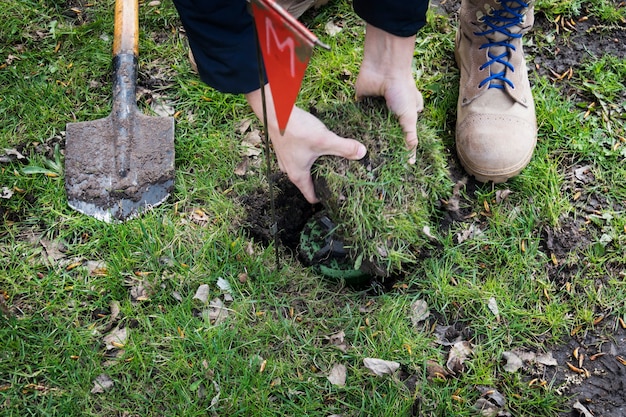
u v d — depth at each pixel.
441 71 1.52
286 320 1.26
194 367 1.22
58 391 1.20
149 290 1.28
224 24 1.07
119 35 1.46
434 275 1.30
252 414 1.19
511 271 1.31
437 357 1.24
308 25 1.58
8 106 1.47
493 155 1.35
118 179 1.36
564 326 1.26
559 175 1.39
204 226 1.34
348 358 1.23
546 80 1.49
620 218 1.34
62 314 1.26
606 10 1.57
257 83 1.12
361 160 1.25
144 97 1.49
